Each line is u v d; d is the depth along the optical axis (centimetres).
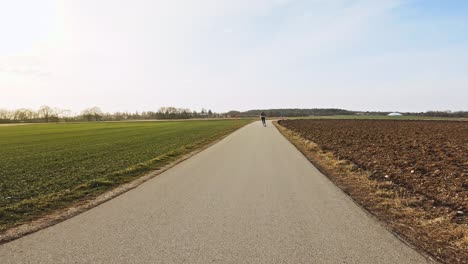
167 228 551
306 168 1180
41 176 1128
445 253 445
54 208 703
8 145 2516
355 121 6088
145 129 4888
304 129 3678
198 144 2234
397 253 443
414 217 603
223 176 1035
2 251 462
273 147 1938
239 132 3466
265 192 810
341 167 1155
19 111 14588
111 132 4231
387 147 1733
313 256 435
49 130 5288
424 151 1540
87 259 432
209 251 454
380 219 592
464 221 584
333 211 643
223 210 655
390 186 852
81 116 14100
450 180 902
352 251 450
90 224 580
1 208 696
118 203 727
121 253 450
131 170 1170
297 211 645
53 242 495
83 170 1238
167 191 839
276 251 452
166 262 421
